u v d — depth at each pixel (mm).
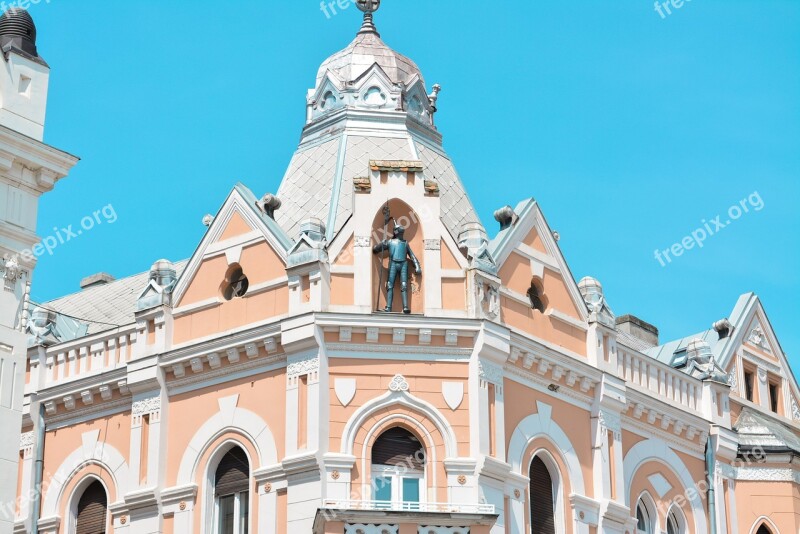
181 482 47688
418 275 47688
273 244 48250
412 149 51844
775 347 59125
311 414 45719
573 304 50969
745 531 54000
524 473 47656
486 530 44469
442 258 47812
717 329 57781
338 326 46375
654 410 52531
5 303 41844
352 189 50062
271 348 47062
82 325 56062
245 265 48656
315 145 52531
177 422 48375
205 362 48219
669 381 53781
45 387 51312
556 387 49344
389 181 48312
